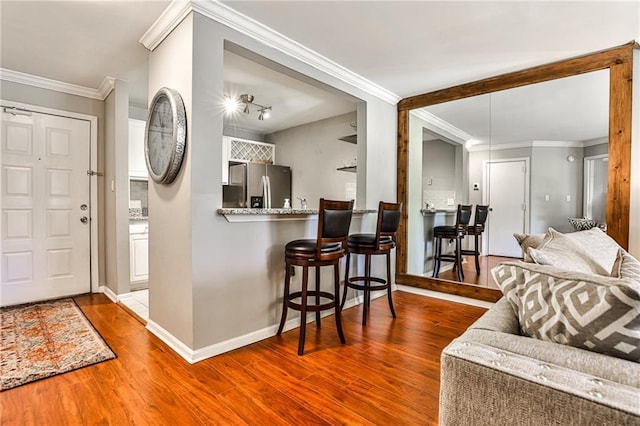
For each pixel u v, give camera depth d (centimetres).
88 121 367
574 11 215
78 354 217
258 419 156
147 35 244
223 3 210
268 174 519
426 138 384
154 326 252
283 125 531
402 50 272
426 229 387
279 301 262
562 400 64
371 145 360
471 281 354
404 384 187
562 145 301
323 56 283
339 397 174
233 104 379
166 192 234
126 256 346
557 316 88
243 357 217
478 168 352
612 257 175
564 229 301
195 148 208
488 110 343
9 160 320
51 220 345
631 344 75
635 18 222
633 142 257
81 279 364
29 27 236
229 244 227
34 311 305
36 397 170
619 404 59
